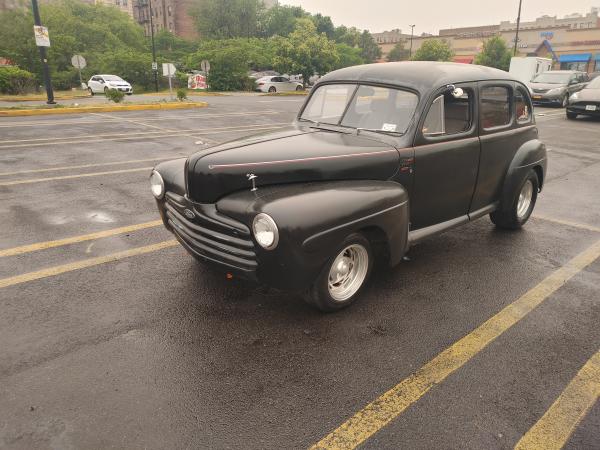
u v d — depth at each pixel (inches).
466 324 135.6
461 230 214.8
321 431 95.1
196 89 1390.3
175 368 112.9
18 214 216.8
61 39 1653.5
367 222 128.7
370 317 137.9
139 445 90.2
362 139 150.8
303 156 131.7
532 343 127.0
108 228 202.4
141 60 1537.9
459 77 160.2
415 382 110.4
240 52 1416.1
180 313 137.2
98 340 123.0
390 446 91.8
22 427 93.4
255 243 117.4
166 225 154.7
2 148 375.6
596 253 189.6
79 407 99.3
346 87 165.2
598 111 612.7
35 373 109.3
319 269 123.6
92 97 1076.5
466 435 94.8
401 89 152.6
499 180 190.9
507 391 108.0
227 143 144.4
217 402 102.2
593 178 322.7
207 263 131.5
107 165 323.0
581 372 115.3
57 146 389.4
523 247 194.7
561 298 152.0
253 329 130.2
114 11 2844.5
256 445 91.1
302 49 1411.2
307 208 116.9
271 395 104.8
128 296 145.8
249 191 125.6
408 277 164.7
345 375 112.2
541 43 2258.9
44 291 147.2
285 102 945.5
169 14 3203.7
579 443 93.7
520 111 195.0
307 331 129.8
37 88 1164.5
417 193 154.7
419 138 149.0
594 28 2161.7
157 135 462.9
